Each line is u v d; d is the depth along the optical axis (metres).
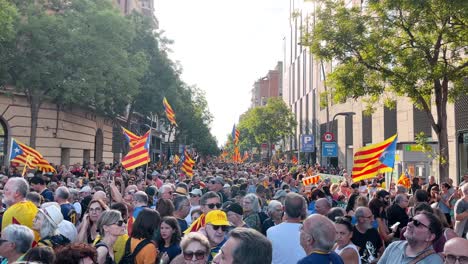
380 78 17.00
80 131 39.62
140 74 33.41
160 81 44.78
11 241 5.16
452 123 25.80
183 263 5.31
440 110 16.20
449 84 21.80
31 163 16.78
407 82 15.91
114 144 50.16
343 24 16.97
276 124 68.06
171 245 6.23
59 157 35.62
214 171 29.66
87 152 41.84
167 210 7.80
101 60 29.44
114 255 5.95
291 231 5.84
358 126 42.31
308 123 65.31
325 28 17.20
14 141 17.00
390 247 5.36
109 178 20.64
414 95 16.44
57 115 35.03
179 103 46.31
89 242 7.46
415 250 5.07
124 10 60.59
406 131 32.31
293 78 78.56
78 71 28.66
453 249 4.35
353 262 5.77
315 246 4.62
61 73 27.95
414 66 15.62
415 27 16.41
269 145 77.50
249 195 8.87
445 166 16.22
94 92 29.50
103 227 5.94
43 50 27.88
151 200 12.01
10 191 6.88
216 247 6.05
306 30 18.36
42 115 34.12
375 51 16.33
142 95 43.50
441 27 16.34
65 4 30.92
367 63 16.73
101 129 45.41
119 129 49.91
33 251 4.51
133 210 8.98
